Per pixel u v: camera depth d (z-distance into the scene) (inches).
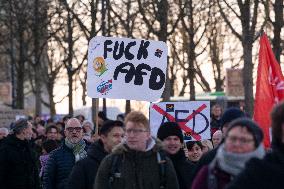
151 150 301.1
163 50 462.3
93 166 353.4
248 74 839.7
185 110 466.6
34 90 1734.7
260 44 395.9
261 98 390.0
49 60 1699.1
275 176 204.8
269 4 957.8
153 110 466.9
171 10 1110.4
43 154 547.8
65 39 1245.1
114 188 296.8
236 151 222.7
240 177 208.8
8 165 475.2
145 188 296.8
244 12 842.2
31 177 483.8
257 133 223.8
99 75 458.6
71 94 1203.9
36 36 1284.4
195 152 415.8
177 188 303.9
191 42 1084.5
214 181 230.2
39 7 1242.0
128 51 460.8
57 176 429.4
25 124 481.1
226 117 287.6
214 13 1177.4
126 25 1079.0
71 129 431.5
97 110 458.9
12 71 1572.3
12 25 1310.3
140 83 459.8
